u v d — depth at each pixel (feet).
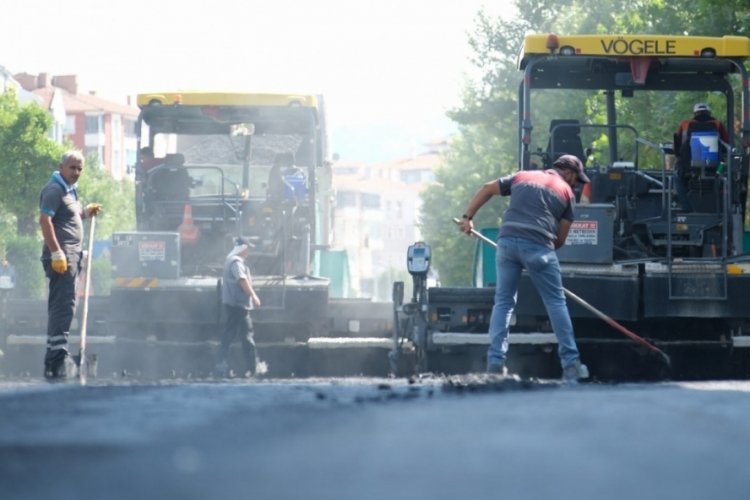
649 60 132.67
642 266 118.73
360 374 148.46
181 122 165.37
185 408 53.98
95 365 121.39
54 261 112.57
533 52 129.90
